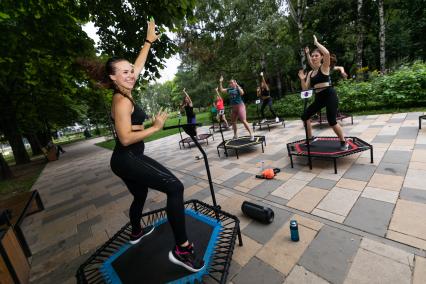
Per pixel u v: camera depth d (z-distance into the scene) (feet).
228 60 37.40
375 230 5.76
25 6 11.19
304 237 6.00
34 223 10.77
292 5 35.91
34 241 8.84
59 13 12.68
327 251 5.37
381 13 32.53
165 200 10.44
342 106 22.79
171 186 4.67
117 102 4.54
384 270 4.59
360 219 6.29
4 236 5.90
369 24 43.42
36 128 40.93
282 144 16.07
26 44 13.69
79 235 8.66
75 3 13.12
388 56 46.85
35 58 16.20
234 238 5.42
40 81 20.62
